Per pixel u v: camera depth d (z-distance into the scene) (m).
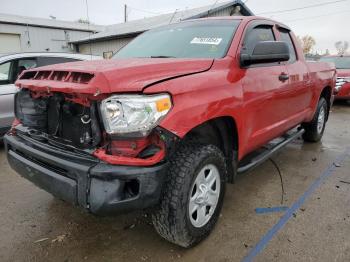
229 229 2.76
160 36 3.53
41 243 2.60
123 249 2.51
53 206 3.22
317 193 3.49
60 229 2.80
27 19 20.72
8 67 5.44
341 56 11.27
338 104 10.72
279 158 4.70
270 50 2.86
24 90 2.64
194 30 3.32
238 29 3.07
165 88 2.07
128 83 2.01
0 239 2.65
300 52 4.36
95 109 2.02
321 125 5.51
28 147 2.41
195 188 2.36
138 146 2.00
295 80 3.85
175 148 2.09
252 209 3.12
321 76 4.87
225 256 2.41
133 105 1.94
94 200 1.94
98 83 1.94
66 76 2.22
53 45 21.52
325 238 2.63
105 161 2.00
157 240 2.62
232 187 3.63
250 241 2.59
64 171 2.14
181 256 2.41
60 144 2.29
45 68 2.52
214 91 2.43
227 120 2.71
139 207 2.02
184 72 2.37
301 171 4.17
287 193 3.49
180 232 2.27
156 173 2.01
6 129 5.22
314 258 2.38
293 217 2.96
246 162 3.27
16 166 2.56
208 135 2.64
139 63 2.29
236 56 2.82
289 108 3.88
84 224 2.88
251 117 2.95
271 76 3.27
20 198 3.40
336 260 2.36
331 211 3.08
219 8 15.51
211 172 2.50
